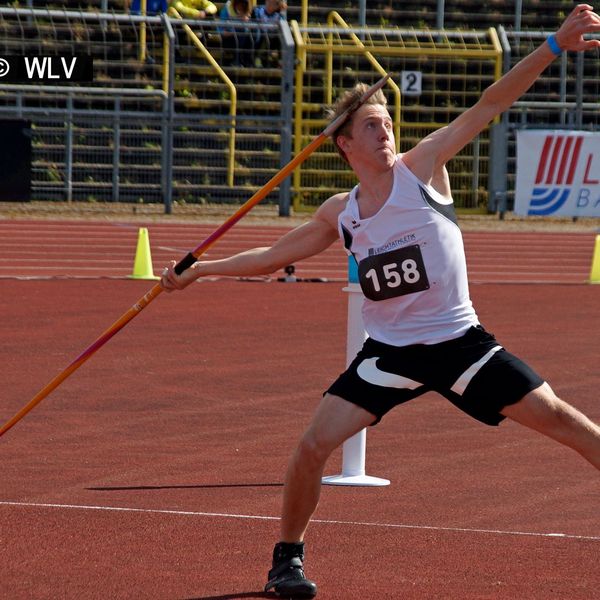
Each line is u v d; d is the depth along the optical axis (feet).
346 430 47.06
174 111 291.38
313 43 285.84
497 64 279.69
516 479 70.64
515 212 252.62
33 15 277.03
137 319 137.49
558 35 45.96
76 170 279.49
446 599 48.34
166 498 64.69
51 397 92.94
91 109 290.15
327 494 66.85
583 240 248.52
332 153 283.18
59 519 59.88
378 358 47.42
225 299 157.99
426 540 57.21
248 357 112.78
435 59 303.89
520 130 251.19
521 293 173.17
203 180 283.79
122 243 221.87
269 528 58.80
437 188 47.34
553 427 46.14
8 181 251.39
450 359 46.88
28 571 51.34
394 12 324.80
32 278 178.50
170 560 53.21
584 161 252.42
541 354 117.19
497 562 53.62
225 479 69.26
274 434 81.41
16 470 70.54
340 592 49.21
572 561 53.88
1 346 116.78
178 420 85.51
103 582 50.01
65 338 122.42
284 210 270.46
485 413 46.96
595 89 307.99
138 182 281.54
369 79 299.99
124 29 297.33
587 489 68.44
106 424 83.87
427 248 46.60
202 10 308.81
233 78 298.56
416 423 86.74
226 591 49.06
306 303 155.22
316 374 104.22
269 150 292.81
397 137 282.77
